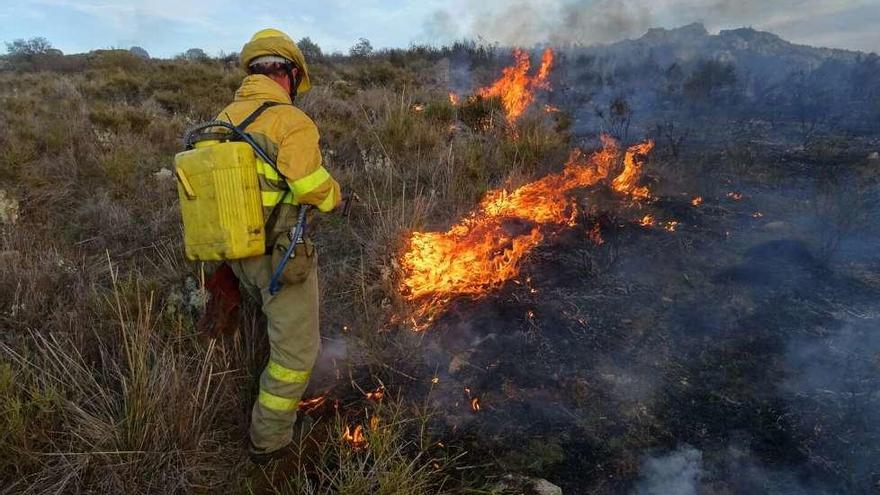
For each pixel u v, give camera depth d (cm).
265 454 223
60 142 630
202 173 203
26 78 1384
